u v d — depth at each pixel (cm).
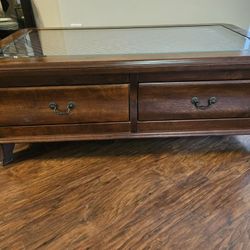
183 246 66
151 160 97
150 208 76
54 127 85
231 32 111
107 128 87
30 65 71
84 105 81
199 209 76
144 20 145
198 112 85
